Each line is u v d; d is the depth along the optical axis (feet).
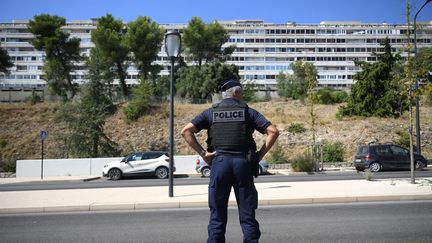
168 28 356.38
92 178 77.71
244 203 13.15
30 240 22.08
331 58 368.68
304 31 368.07
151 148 109.81
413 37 61.31
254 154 13.39
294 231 22.97
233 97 14.05
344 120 115.44
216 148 13.52
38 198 39.19
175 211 32.12
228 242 20.58
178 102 150.00
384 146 74.18
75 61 188.44
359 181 50.26
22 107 131.34
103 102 106.93
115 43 168.14
